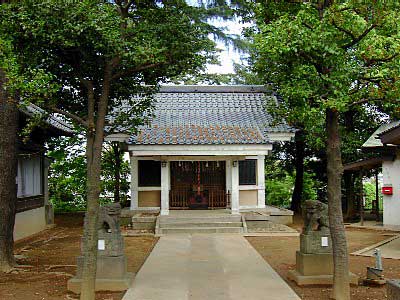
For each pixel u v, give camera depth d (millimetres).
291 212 18594
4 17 7270
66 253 12156
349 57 7332
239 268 10094
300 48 6941
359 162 17656
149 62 7895
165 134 18109
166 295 7867
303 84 7309
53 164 22625
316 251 8547
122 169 23609
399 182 16641
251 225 17062
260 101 22109
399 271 9461
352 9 6898
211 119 20375
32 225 16250
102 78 8461
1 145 9984
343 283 7199
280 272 9664
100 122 7484
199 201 19203
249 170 19969
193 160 17656
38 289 8180
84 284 6969
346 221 19547
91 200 7172
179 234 15781
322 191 25172
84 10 7008
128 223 18422
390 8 6852
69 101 9234
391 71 6797
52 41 7094
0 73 9805
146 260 11086
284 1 8102
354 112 19906
